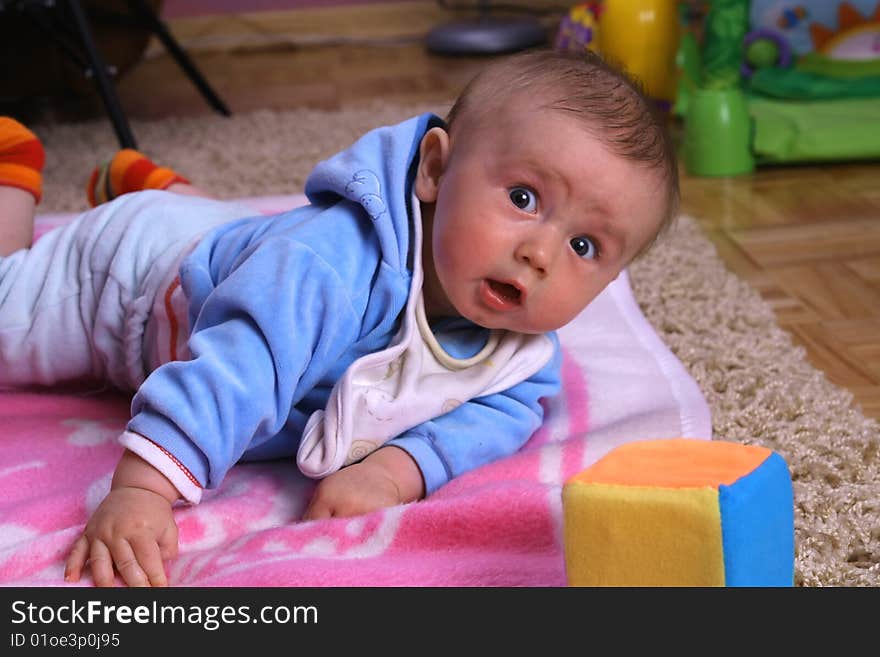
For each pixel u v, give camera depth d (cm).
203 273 95
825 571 81
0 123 126
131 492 78
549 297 84
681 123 236
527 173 82
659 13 212
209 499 88
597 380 110
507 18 329
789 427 104
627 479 63
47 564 78
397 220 89
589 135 82
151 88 286
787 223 173
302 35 338
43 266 108
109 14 237
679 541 61
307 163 206
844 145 199
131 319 101
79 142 227
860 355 124
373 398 87
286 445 94
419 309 90
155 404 79
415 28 341
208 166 207
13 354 107
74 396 110
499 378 94
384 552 79
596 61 91
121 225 105
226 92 279
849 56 227
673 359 117
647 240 88
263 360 82
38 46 235
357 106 254
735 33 196
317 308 85
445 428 92
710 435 100
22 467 93
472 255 83
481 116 86
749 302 137
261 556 77
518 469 91
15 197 125
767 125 204
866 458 100
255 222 98
